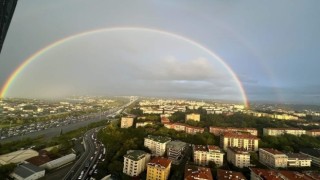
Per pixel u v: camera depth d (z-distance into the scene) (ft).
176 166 485.56
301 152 583.17
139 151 477.77
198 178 362.12
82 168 463.01
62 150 577.02
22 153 500.33
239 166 498.69
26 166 418.31
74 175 424.46
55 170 447.83
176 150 522.88
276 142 627.87
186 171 395.34
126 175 420.36
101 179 392.06
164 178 396.37
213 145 593.42
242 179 372.17
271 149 549.95
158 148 568.00
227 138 621.72
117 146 577.43
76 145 650.43
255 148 615.98
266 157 528.22
